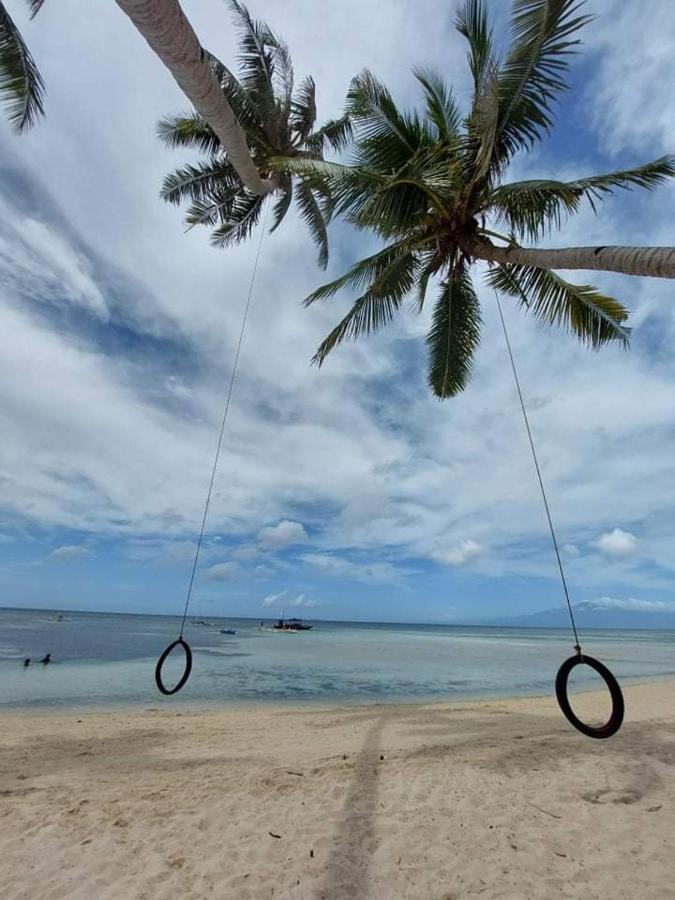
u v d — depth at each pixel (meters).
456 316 10.88
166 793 5.27
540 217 7.59
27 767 6.48
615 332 8.27
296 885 3.48
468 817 4.56
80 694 13.98
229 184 14.47
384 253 9.47
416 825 4.40
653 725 8.56
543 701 13.36
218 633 55.94
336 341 10.48
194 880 3.56
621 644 57.47
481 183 7.82
